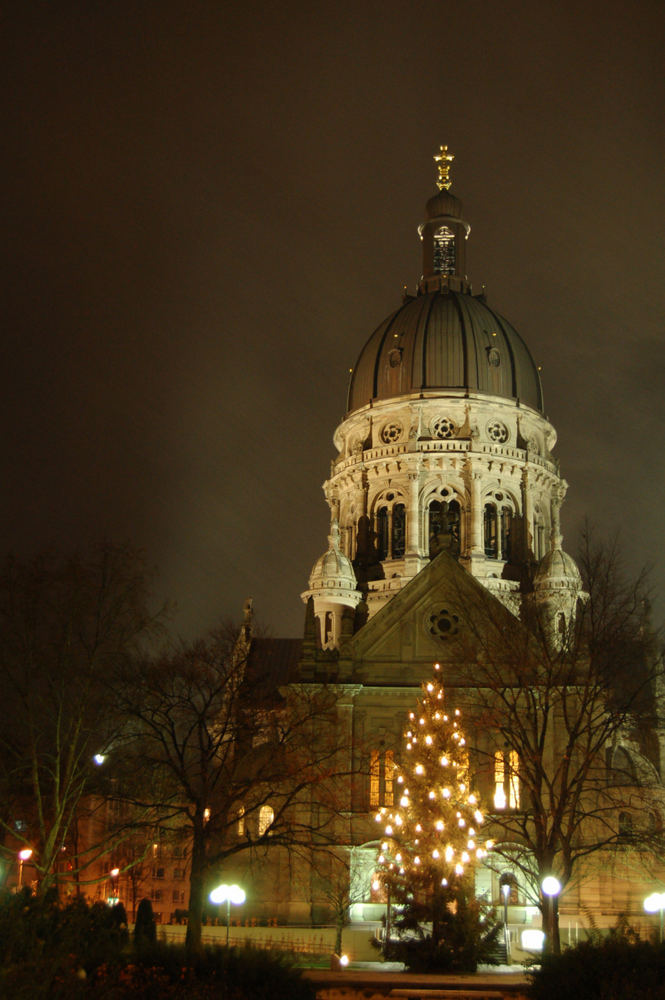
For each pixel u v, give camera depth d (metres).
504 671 68.81
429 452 102.12
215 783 53.69
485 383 106.06
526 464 103.00
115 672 52.91
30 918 23.00
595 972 29.05
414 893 49.50
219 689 54.56
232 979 27.98
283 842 53.78
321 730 64.88
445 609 75.50
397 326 110.44
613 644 57.72
